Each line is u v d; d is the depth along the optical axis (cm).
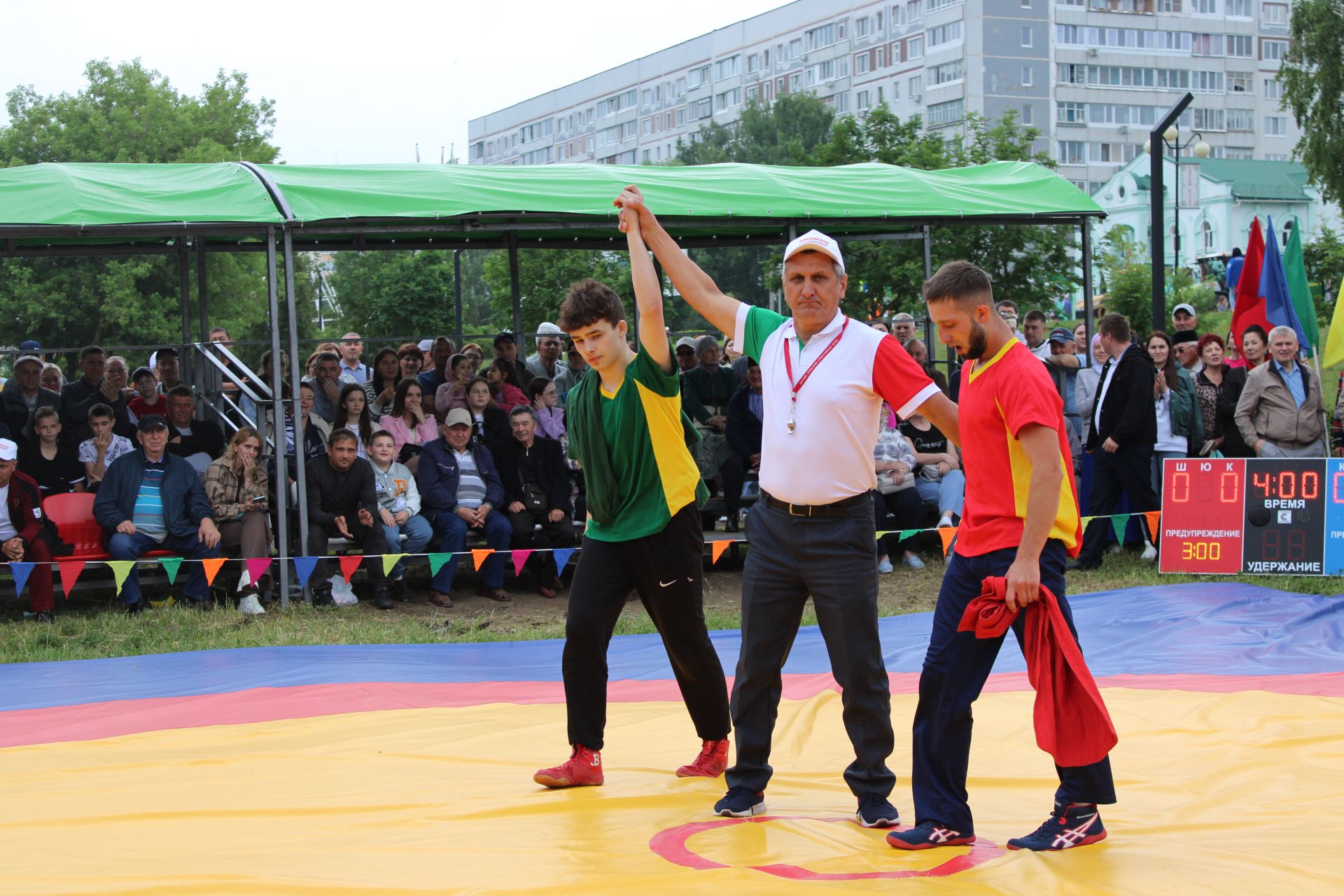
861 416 354
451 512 941
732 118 7850
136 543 882
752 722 369
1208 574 899
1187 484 898
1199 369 1095
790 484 358
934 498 1045
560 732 503
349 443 905
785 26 7569
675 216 975
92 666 696
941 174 1152
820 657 680
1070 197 1109
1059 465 327
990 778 414
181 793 411
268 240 879
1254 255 1109
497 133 9700
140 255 1148
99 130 3659
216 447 991
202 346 1045
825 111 5925
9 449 853
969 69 6956
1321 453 940
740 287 4991
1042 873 303
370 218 888
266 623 839
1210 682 584
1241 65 8150
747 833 345
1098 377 1062
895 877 302
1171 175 6762
